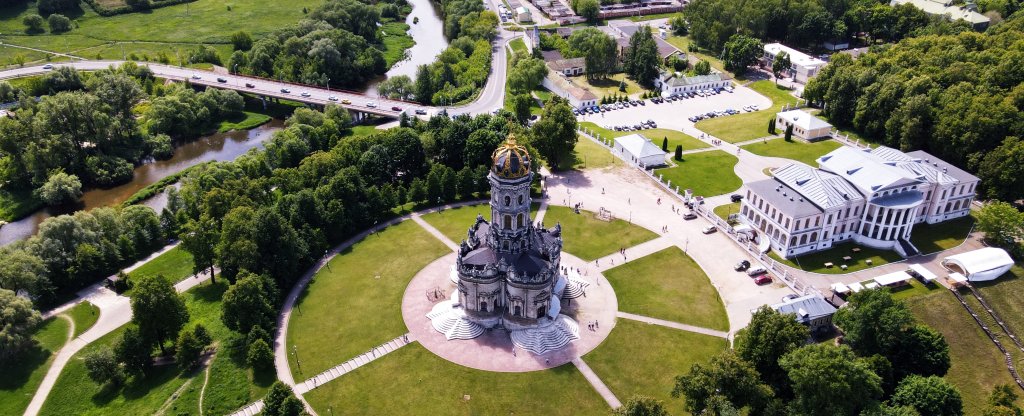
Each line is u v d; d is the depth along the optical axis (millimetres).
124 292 164750
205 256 162250
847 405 109938
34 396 131125
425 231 188250
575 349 139625
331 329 146875
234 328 144375
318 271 169250
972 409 125312
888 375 123312
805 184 180000
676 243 180750
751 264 170750
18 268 151125
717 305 153875
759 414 118250
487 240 148000
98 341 146375
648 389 128875
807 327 129000
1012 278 159125
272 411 116812
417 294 158625
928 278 158125
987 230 173750
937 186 181500
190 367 135750
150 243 185125
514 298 142375
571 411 123875
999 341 141875
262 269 155875
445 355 138375
